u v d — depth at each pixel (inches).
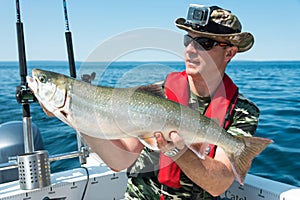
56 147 80.7
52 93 22.2
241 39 30.0
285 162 67.1
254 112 30.4
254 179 36.7
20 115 146.1
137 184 30.9
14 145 44.3
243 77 262.2
